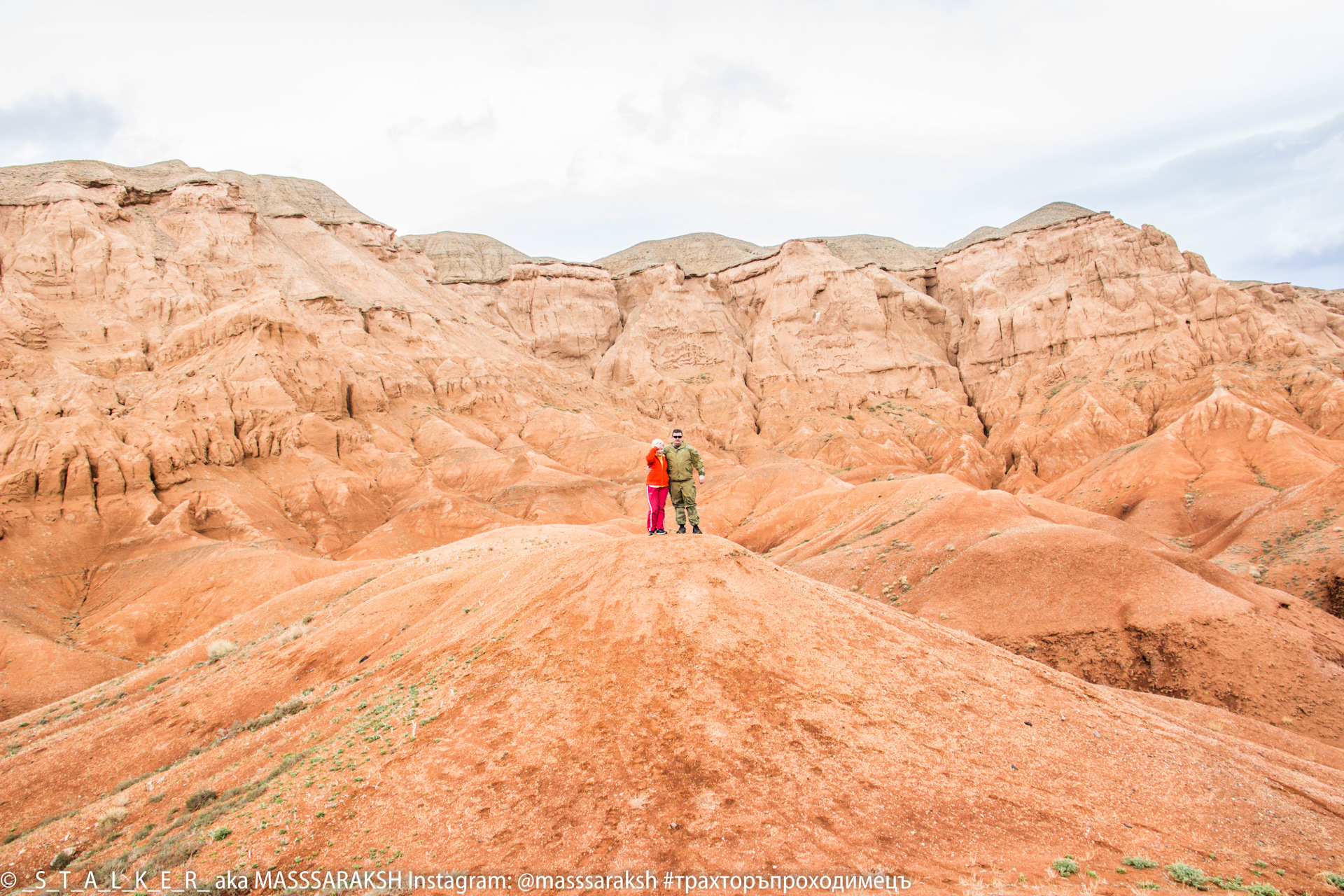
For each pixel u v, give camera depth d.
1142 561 36.81
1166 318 128.62
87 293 96.94
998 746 12.05
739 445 133.62
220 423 82.56
